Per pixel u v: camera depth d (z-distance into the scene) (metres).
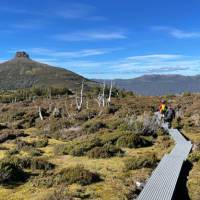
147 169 17.05
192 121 34.44
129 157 20.06
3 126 36.81
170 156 19.31
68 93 99.38
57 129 33.34
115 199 12.72
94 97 75.75
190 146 22.52
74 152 20.89
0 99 87.19
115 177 15.70
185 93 66.12
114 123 31.06
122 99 64.19
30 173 16.55
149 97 69.00
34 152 21.44
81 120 37.72
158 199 12.17
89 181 14.74
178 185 14.86
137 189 13.96
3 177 15.07
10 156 19.64
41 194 13.22
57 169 17.41
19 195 13.36
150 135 27.62
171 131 29.72
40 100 70.25
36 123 38.81
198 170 16.81
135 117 32.84
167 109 33.72
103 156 20.02
